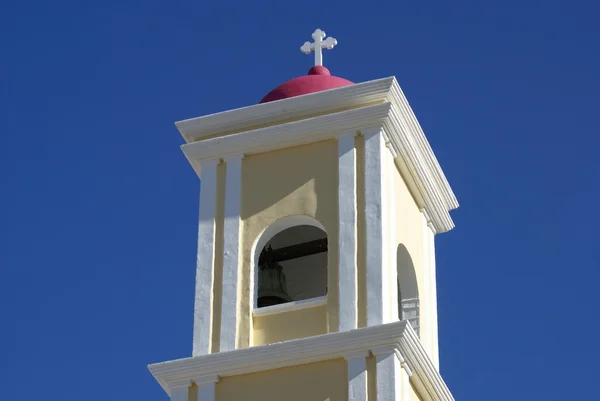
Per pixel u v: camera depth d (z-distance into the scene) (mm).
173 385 28547
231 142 30562
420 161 31109
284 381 28156
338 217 29391
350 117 30016
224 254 29688
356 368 27781
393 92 30219
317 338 28062
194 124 30875
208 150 30656
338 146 30047
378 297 28422
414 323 30719
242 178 30344
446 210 32531
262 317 29016
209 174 30547
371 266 28734
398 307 30906
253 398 28141
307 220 29734
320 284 31000
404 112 30609
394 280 29062
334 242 29188
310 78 31500
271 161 30391
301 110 30578
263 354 28281
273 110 30641
